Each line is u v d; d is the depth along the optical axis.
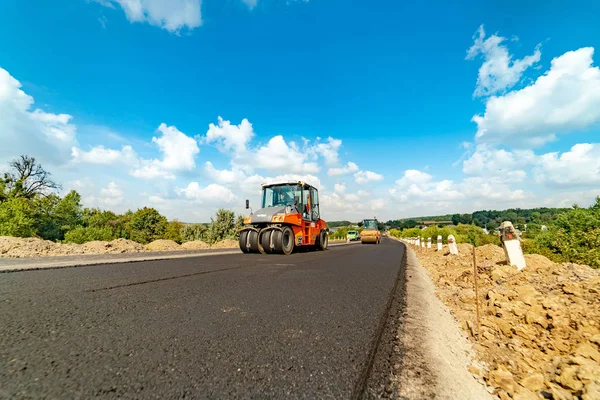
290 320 2.51
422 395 1.40
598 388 1.53
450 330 2.58
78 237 34.53
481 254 8.11
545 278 4.23
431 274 6.72
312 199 13.20
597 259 8.02
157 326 2.28
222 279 4.59
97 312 2.65
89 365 1.59
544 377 1.82
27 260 7.23
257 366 1.62
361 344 2.01
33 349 1.79
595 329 2.42
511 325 2.67
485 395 1.53
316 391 1.38
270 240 10.14
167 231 58.00
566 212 9.81
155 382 1.42
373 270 6.20
